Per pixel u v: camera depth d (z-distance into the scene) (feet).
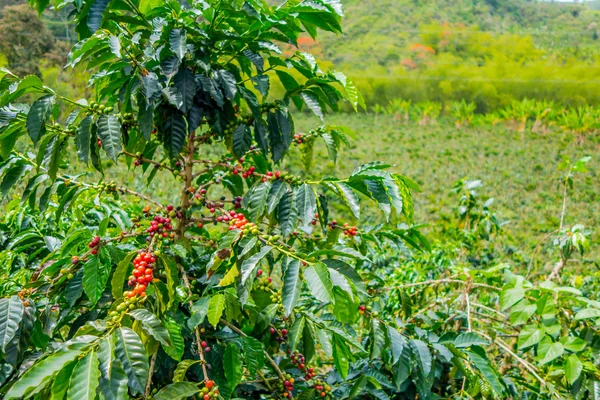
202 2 6.49
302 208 6.00
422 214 37.40
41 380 4.06
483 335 9.86
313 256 5.34
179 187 29.73
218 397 5.46
